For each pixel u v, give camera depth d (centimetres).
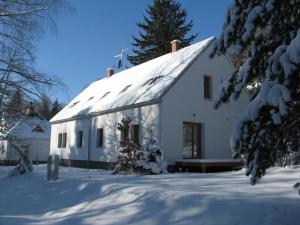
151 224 793
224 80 641
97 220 882
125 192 1026
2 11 1734
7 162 3562
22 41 1780
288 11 578
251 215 700
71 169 2414
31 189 1434
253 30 581
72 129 2916
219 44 645
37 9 1783
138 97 2111
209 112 2127
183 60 2209
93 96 3119
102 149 2431
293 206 710
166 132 1908
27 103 1939
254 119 525
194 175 1508
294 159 602
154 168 1672
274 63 528
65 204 1123
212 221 721
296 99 507
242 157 562
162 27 4725
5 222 889
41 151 4050
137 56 4841
